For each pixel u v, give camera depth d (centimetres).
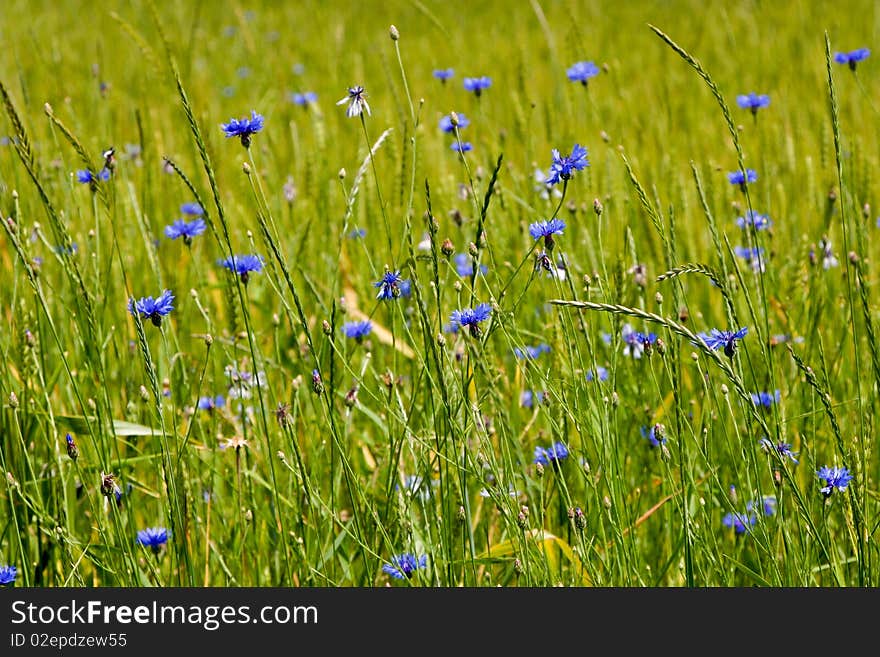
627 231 492
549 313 579
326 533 472
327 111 1095
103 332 572
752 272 607
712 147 918
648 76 1201
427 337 405
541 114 917
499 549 428
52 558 453
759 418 352
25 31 1603
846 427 518
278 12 2062
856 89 1137
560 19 1825
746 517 429
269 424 502
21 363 473
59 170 682
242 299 415
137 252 702
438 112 1050
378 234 655
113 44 1572
